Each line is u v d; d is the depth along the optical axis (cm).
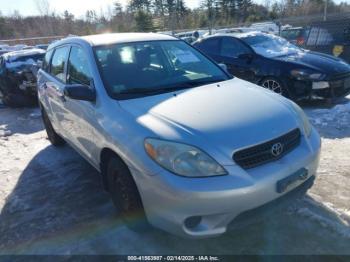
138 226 282
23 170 458
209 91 317
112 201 347
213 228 239
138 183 256
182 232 241
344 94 637
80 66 371
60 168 452
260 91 324
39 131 645
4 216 348
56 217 336
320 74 602
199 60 395
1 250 296
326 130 517
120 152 270
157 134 249
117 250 281
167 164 238
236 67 710
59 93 413
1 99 956
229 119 260
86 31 3819
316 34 1136
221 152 236
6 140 600
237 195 231
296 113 292
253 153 244
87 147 352
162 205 243
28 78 855
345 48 1030
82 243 293
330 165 398
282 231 287
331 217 298
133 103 296
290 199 262
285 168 249
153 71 351
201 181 230
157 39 397
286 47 737
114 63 345
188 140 241
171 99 297
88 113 328
